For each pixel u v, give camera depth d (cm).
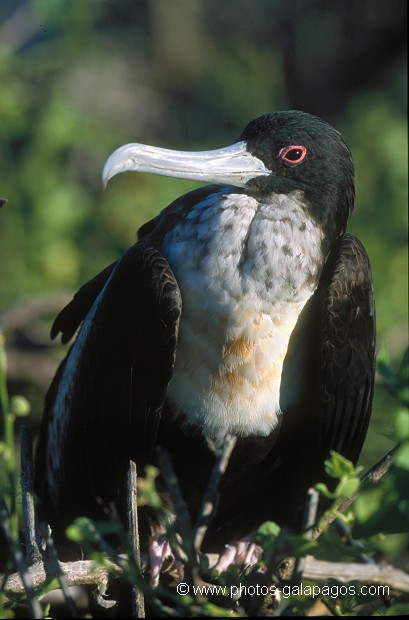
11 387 1455
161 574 1010
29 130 1672
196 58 1962
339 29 1897
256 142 1012
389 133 1700
